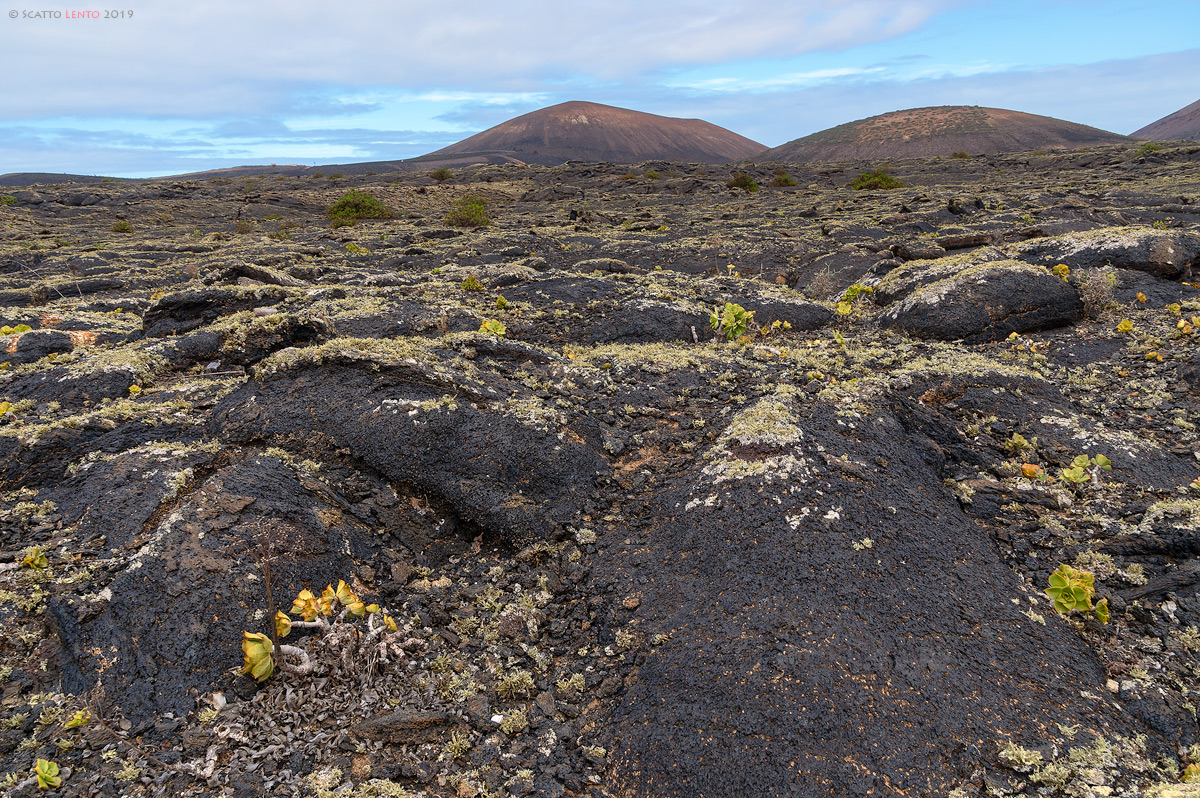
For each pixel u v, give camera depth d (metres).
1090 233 11.05
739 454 4.83
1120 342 8.26
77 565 3.88
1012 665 3.45
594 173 78.12
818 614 3.60
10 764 3.02
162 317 9.27
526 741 3.41
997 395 6.25
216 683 3.49
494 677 3.80
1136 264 10.05
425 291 10.41
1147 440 5.78
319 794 3.05
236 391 5.86
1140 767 2.99
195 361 7.57
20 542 4.08
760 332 9.22
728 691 3.29
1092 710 3.26
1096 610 3.75
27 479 4.72
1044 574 4.29
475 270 12.68
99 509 4.28
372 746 3.36
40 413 5.96
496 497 4.82
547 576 4.45
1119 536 4.44
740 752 3.05
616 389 6.55
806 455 4.72
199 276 17.14
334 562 4.26
